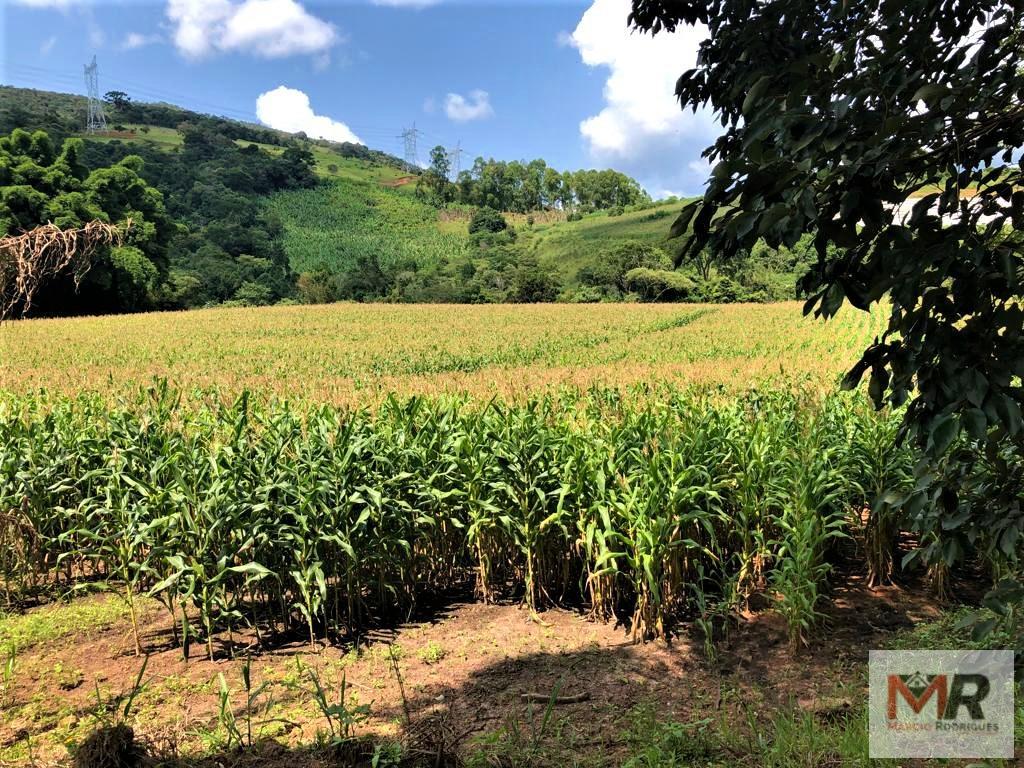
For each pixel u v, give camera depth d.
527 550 5.89
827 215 1.98
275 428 6.59
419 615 5.96
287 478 5.57
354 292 80.50
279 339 35.31
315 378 21.06
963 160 2.09
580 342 33.62
